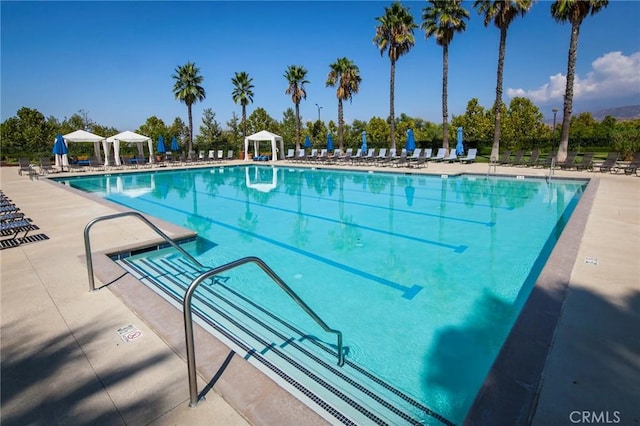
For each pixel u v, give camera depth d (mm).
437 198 11375
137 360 2699
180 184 15812
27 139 39531
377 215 9297
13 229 6055
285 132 50719
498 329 3840
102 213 8008
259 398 2242
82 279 4273
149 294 3787
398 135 44094
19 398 2303
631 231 5781
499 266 5688
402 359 3270
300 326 3779
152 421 2102
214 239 7320
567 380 2326
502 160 17266
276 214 9641
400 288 4906
